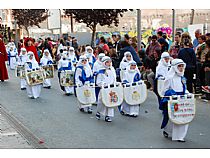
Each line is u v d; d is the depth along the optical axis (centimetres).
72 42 2088
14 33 3978
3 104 1190
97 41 2064
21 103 1199
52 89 1491
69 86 1341
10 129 859
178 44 1237
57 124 895
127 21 3072
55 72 2114
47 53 1520
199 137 757
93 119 945
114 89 896
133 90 949
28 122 925
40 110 1077
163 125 741
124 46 1195
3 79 1758
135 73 986
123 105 978
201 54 1152
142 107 1085
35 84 1265
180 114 707
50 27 3069
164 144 711
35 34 4028
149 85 1345
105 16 2452
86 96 1009
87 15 2458
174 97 705
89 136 779
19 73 1492
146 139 748
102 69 971
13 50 2398
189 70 1105
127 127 854
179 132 725
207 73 1100
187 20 2295
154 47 1291
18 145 718
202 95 1146
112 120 929
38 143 732
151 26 2736
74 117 972
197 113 971
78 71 1027
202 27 1620
